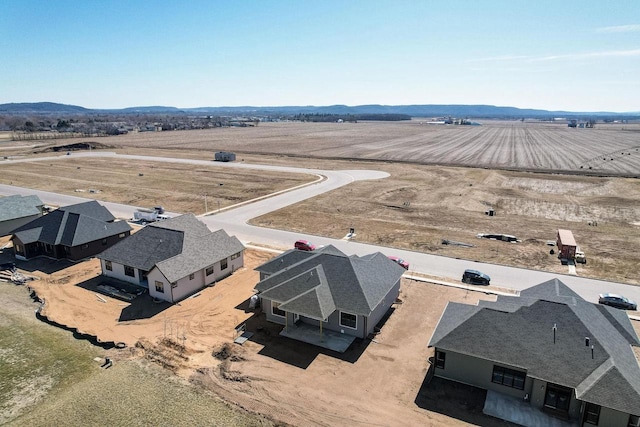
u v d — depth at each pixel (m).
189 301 36.78
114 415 22.52
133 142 183.88
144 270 37.66
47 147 156.12
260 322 33.25
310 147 163.88
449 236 54.94
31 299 36.91
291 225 59.84
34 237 46.28
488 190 82.25
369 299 30.94
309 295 30.97
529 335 25.12
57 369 26.72
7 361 27.52
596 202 72.38
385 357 28.61
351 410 23.39
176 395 24.25
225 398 24.14
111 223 50.41
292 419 22.55
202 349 29.31
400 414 23.19
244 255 48.06
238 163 120.25
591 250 49.47
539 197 76.44
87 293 38.06
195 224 45.66
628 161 119.50
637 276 41.81
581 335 24.50
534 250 49.53
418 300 36.97
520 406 23.94
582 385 22.08
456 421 22.77
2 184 89.31
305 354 28.88
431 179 94.12
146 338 30.58
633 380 21.97
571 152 143.88
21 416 22.41
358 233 56.22
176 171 106.12
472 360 25.38
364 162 122.44
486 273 42.94
